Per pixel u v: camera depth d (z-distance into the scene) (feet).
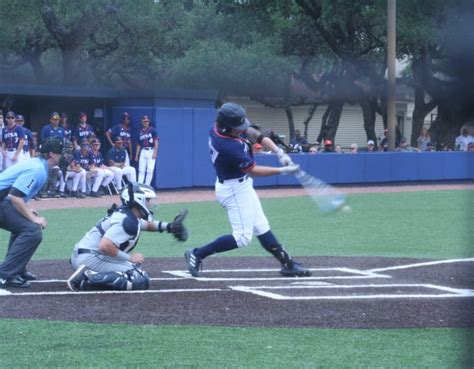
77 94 196.85
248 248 107.55
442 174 241.96
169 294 71.56
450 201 181.88
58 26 277.85
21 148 171.12
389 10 236.02
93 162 182.80
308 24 311.68
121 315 62.49
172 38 322.75
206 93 206.08
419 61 269.03
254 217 79.05
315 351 51.96
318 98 329.11
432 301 69.26
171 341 54.39
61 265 89.97
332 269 88.48
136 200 71.97
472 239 118.93
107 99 204.74
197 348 52.54
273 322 60.49
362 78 314.14
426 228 132.77
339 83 316.60
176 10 319.27
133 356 50.47
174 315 62.59
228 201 77.77
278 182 214.90
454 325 59.62
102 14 282.15
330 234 124.36
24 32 294.05
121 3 286.66
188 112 203.62
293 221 141.59
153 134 195.21
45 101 207.21
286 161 76.38
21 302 67.51
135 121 198.70
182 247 109.19
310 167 218.38
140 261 73.31
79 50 290.76
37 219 74.90
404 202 179.01
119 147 189.88
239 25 320.50
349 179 226.38
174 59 321.93
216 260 95.40
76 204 166.40
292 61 319.06
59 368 47.70
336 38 301.22
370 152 233.76
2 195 73.61
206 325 59.26
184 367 48.03
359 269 88.63
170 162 201.05
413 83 287.69
